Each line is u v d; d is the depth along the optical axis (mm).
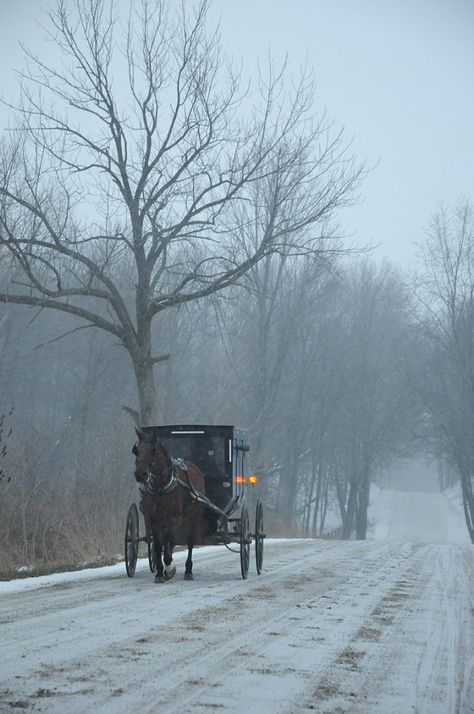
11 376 50719
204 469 16938
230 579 15891
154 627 9750
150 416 29250
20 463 21891
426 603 12789
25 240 26797
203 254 34844
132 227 29094
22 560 18328
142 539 16172
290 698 6777
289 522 48906
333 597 13109
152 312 29016
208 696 6723
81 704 6359
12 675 7203
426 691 7332
